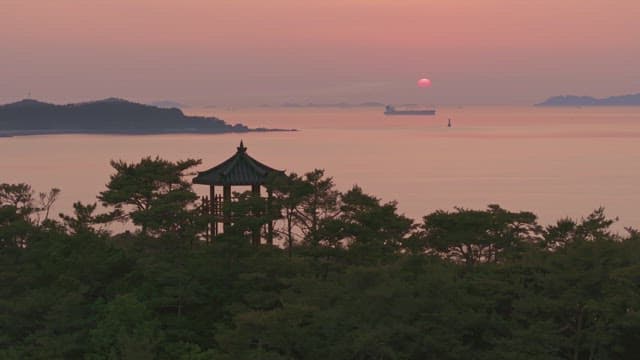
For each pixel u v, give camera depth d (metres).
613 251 46.94
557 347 45.22
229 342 44.09
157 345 48.19
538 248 54.62
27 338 49.50
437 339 44.19
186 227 56.50
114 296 53.56
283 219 60.28
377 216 57.59
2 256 58.00
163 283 52.88
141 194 60.94
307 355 44.50
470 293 49.91
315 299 46.72
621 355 47.22
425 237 58.91
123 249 58.25
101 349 48.59
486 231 58.16
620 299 43.47
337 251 56.06
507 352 43.72
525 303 45.69
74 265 54.88
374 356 43.81
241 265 53.47
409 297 44.97
